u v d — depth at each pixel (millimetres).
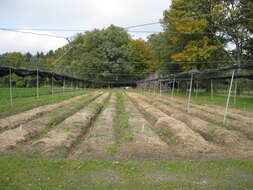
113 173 5457
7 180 4902
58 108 16047
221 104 21078
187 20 28719
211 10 27953
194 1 28938
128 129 10281
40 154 6766
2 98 21828
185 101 24094
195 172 5605
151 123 12672
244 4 26203
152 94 39000
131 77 63000
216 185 4906
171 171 5645
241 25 27250
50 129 10305
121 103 22031
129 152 7207
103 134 9133
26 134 8867
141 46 66688
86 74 60594
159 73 45062
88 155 6809
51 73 23719
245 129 10484
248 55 28469
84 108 16375
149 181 5051
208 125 11023
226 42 29672
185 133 9398
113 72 60594
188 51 28812
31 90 35469
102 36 63406
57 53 88625
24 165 5777
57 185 4766
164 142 8531
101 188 4688
